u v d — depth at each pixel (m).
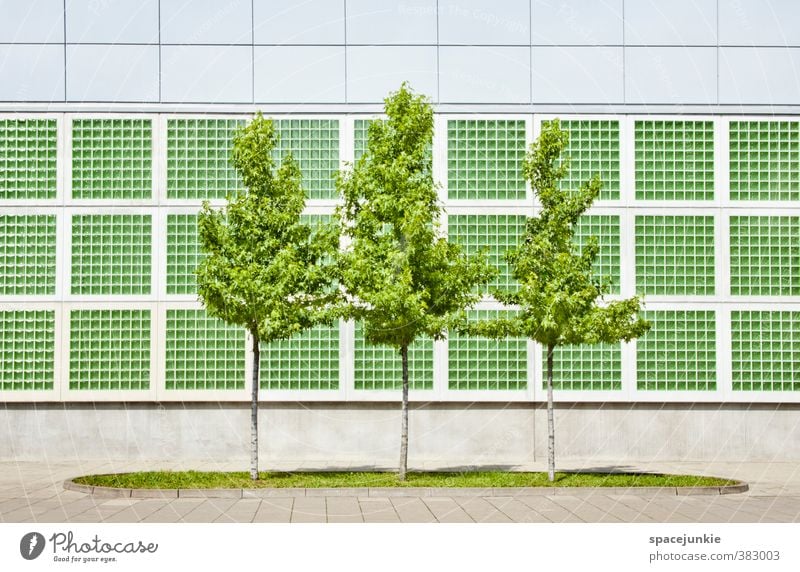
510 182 22.56
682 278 22.66
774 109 22.80
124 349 22.28
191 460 22.12
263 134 18.08
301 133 22.50
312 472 19.38
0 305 22.27
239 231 17.88
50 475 19.25
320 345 22.45
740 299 22.67
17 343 22.28
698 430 22.56
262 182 17.95
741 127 22.84
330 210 22.33
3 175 22.44
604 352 22.52
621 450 22.47
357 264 17.66
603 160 22.69
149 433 22.27
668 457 22.45
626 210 22.66
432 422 22.42
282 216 17.78
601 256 22.59
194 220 22.41
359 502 15.81
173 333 22.34
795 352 22.64
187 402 22.34
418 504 15.56
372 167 18.22
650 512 14.54
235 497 16.31
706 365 22.58
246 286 17.33
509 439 22.36
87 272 22.36
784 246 22.75
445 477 18.33
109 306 22.31
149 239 22.41
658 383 22.53
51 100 22.44
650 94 22.80
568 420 22.48
